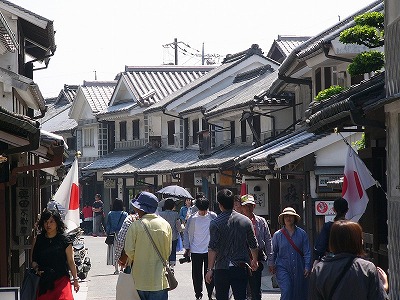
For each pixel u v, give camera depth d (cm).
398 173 1409
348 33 1722
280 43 5016
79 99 7031
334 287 825
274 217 3169
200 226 1947
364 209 1477
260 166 3033
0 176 1797
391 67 1417
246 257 1470
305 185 2792
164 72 6456
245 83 4762
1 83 2452
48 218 1387
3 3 2706
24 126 1328
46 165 1872
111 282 2544
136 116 6266
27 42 3131
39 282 1373
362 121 1419
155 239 1373
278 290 2247
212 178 4522
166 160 5362
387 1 1453
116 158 6356
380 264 1623
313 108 1634
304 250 1581
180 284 2420
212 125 4569
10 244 1914
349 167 1491
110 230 2758
